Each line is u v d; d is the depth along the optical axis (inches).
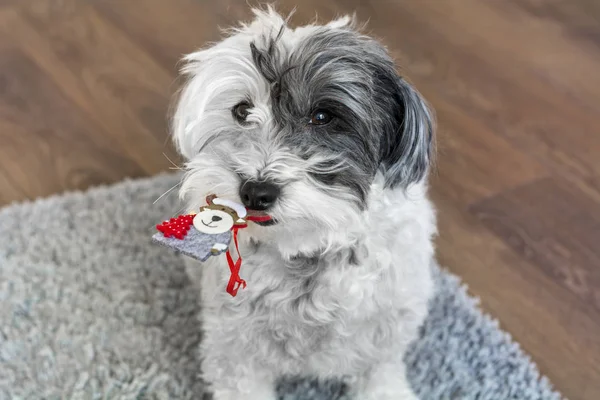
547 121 39.0
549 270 32.7
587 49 43.7
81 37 44.3
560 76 41.8
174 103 30.8
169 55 43.1
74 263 32.1
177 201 32.3
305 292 24.7
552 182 36.1
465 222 34.4
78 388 28.0
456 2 47.0
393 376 28.0
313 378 28.7
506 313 31.3
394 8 46.0
